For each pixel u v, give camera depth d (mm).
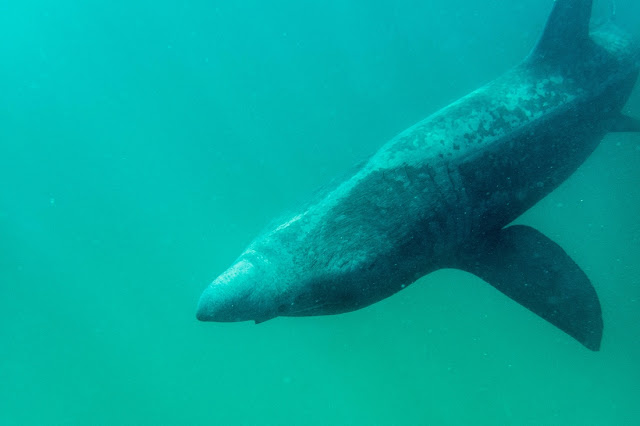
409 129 5367
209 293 4062
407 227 4816
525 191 5691
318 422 17016
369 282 4719
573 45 6258
